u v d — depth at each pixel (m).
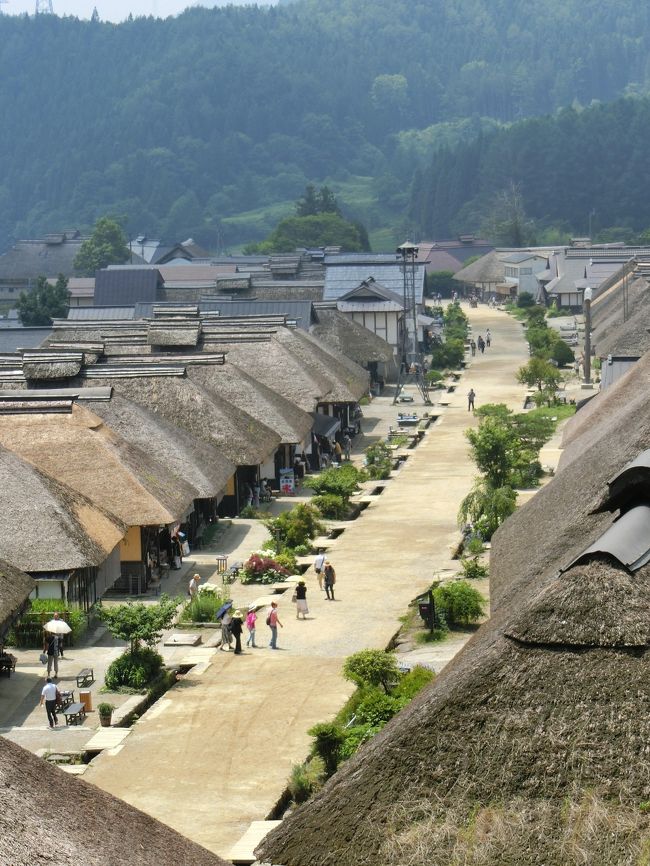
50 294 157.50
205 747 37.03
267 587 56.75
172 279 189.75
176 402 71.50
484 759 15.28
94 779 34.84
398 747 15.71
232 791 33.66
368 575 57.47
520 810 14.89
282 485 80.06
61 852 13.84
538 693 15.35
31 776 15.46
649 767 14.72
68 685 43.22
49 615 47.22
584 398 70.38
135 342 91.75
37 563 46.75
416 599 52.41
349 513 72.56
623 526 16.78
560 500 30.34
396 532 65.94
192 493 60.41
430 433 99.12
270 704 40.66
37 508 47.91
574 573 15.94
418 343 136.75
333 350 110.19
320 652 46.34
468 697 15.62
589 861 14.37
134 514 54.12
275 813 32.41
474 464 84.38
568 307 186.38
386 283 147.62
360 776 15.78
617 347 90.75
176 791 33.81
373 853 15.20
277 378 88.25
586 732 15.04
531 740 15.17
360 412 105.12
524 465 72.31
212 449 67.25
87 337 103.00
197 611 51.31
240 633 47.62
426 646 45.81
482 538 61.97
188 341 88.56
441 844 14.95
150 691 42.44
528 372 113.88
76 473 54.84
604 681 15.17
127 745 37.38
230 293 147.62
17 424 56.59
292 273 166.62
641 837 14.37
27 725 39.59
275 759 35.84
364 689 38.81
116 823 15.66
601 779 14.81
